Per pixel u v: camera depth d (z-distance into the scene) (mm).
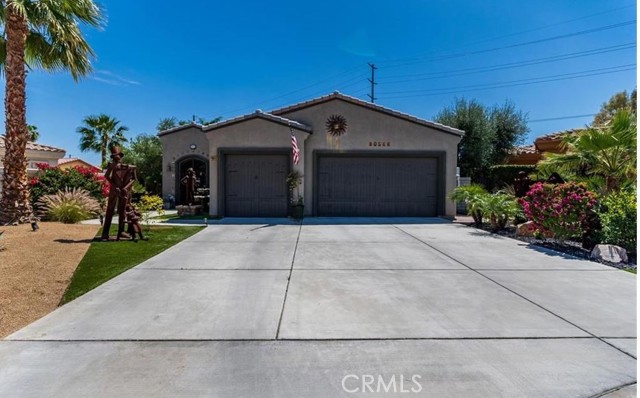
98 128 32062
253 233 10930
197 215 15844
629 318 4504
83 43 12109
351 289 5590
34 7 11195
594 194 9102
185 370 3303
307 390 3020
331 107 15445
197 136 21438
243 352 3635
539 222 9602
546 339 3934
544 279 6180
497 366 3395
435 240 9914
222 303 4977
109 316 4512
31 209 12227
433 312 4668
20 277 6004
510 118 25172
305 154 15406
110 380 3137
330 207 15547
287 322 4348
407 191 15617
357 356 3564
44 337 3934
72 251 8008
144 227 11859
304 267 6918
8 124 11562
